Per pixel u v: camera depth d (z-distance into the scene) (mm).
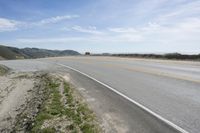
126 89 11148
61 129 6480
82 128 6367
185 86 11305
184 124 6270
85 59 36469
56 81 14797
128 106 8180
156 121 6578
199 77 14055
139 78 14484
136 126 6301
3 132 7449
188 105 8008
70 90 11414
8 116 9227
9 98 12445
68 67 23578
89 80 14516
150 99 8992
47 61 34406
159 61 27578
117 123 6598
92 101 9156
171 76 14742
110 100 9172
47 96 10758
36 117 7797
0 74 20391
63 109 8289
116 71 18781
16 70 23172
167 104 8203
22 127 7422
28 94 12773
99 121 6832
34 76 18516
